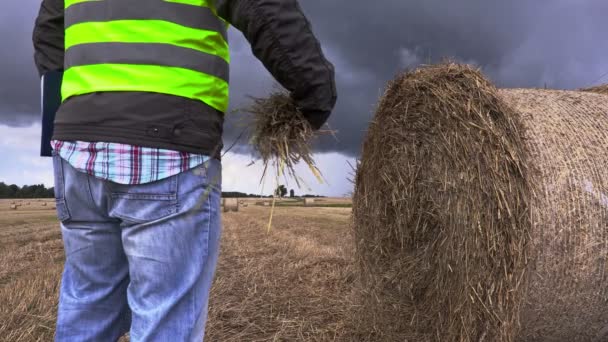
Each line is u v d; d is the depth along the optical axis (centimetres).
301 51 150
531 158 297
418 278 371
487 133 296
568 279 304
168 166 154
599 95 380
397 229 393
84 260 175
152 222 155
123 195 154
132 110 151
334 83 162
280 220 1909
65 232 177
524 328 319
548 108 340
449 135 327
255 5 144
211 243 170
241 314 455
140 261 157
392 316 396
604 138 326
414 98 367
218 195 175
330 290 539
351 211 450
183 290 160
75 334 177
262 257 815
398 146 390
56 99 205
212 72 164
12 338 382
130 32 155
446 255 330
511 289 285
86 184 161
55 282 588
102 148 152
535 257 298
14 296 507
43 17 204
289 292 539
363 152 438
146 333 155
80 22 162
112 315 183
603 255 306
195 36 159
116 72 153
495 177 289
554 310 312
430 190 353
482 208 296
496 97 298
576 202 303
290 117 189
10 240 1314
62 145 163
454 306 319
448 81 332
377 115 417
